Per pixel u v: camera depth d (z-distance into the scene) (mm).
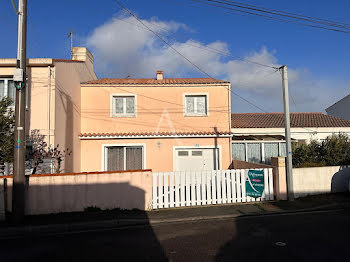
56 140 10227
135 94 13297
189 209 8102
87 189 7762
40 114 10039
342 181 9953
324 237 5535
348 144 11492
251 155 14977
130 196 7973
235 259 4527
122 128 13055
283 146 14953
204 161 12938
